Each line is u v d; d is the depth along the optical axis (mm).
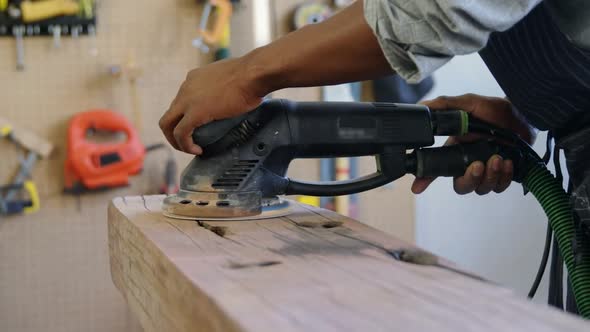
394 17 688
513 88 998
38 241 2283
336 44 774
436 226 2742
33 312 2299
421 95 2486
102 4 2281
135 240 902
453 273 618
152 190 2371
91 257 2330
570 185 1055
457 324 467
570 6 791
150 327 795
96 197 2318
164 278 710
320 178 2512
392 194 2607
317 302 526
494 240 2783
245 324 473
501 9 655
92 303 2344
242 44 2426
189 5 2357
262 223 937
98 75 2293
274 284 585
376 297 537
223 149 1012
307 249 737
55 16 2209
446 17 656
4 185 2240
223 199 980
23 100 2238
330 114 1032
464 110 1129
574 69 857
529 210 2779
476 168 1064
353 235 824
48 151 2244
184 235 837
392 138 1045
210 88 921
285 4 2447
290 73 836
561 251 997
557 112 957
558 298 1108
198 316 577
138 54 2326
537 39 875
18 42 2211
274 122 1018
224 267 654
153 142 2367
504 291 552
